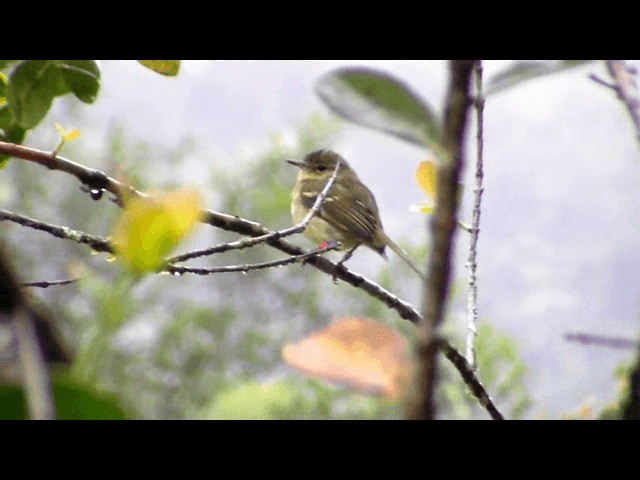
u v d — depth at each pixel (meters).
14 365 1.09
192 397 23.00
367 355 1.06
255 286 24.56
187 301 24.52
